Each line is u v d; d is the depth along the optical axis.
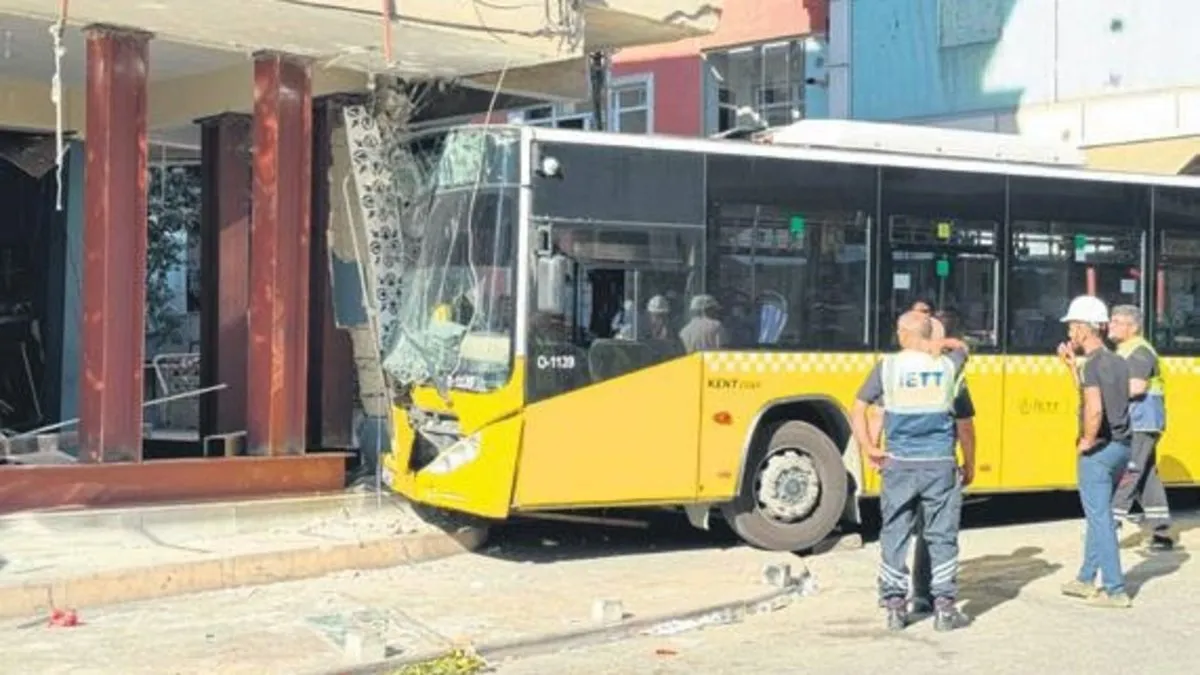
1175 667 8.18
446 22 12.13
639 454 11.21
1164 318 13.73
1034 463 12.91
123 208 12.07
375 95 14.66
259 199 13.07
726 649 8.74
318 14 11.44
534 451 10.83
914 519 9.31
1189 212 13.87
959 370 9.37
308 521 12.43
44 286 17.39
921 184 12.50
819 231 12.03
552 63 15.45
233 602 9.91
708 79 27.14
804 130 12.48
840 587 10.75
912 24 23.58
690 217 11.48
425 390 11.41
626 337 11.19
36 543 11.11
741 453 11.62
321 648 8.39
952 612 9.16
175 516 11.77
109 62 11.98
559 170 10.96
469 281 11.16
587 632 8.90
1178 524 14.09
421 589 10.36
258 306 13.04
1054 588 10.57
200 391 15.16
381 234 14.16
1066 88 21.81
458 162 11.44
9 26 12.66
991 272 12.83
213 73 15.45
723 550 12.09
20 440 14.39
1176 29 20.59
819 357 11.97
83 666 7.95
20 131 16.97
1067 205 13.22
